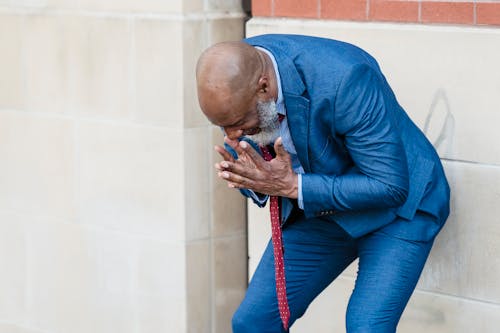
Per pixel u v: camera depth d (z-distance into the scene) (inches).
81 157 247.9
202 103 163.9
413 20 206.4
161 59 229.3
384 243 179.2
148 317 243.1
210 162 234.2
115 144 240.8
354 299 177.6
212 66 161.9
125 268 245.0
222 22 231.3
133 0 232.2
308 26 219.1
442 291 209.3
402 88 208.2
